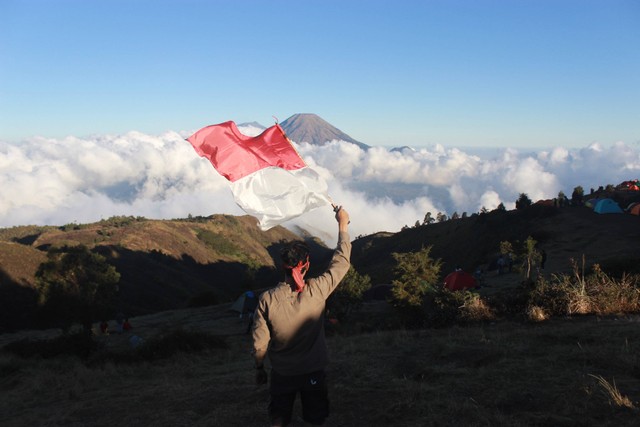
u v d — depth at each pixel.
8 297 60.66
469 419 4.69
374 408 5.41
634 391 5.00
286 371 3.46
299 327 3.43
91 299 29.69
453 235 80.06
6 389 10.91
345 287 24.42
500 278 33.34
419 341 9.50
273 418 3.58
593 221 49.81
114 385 9.65
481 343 8.35
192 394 7.09
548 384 5.52
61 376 11.27
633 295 12.03
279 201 4.53
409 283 20.20
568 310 11.77
